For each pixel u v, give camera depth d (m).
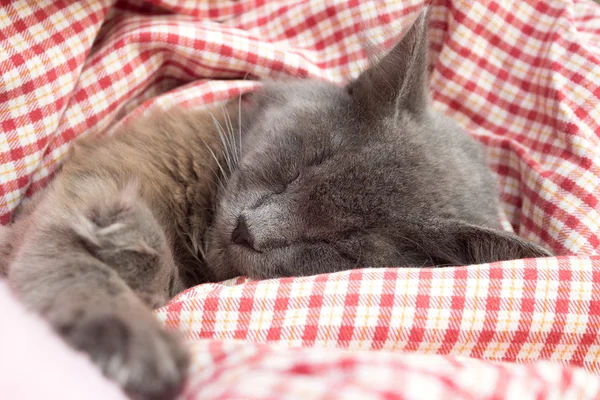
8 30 0.38
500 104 0.53
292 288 0.32
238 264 0.37
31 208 0.38
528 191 0.47
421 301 0.32
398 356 0.28
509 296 0.33
